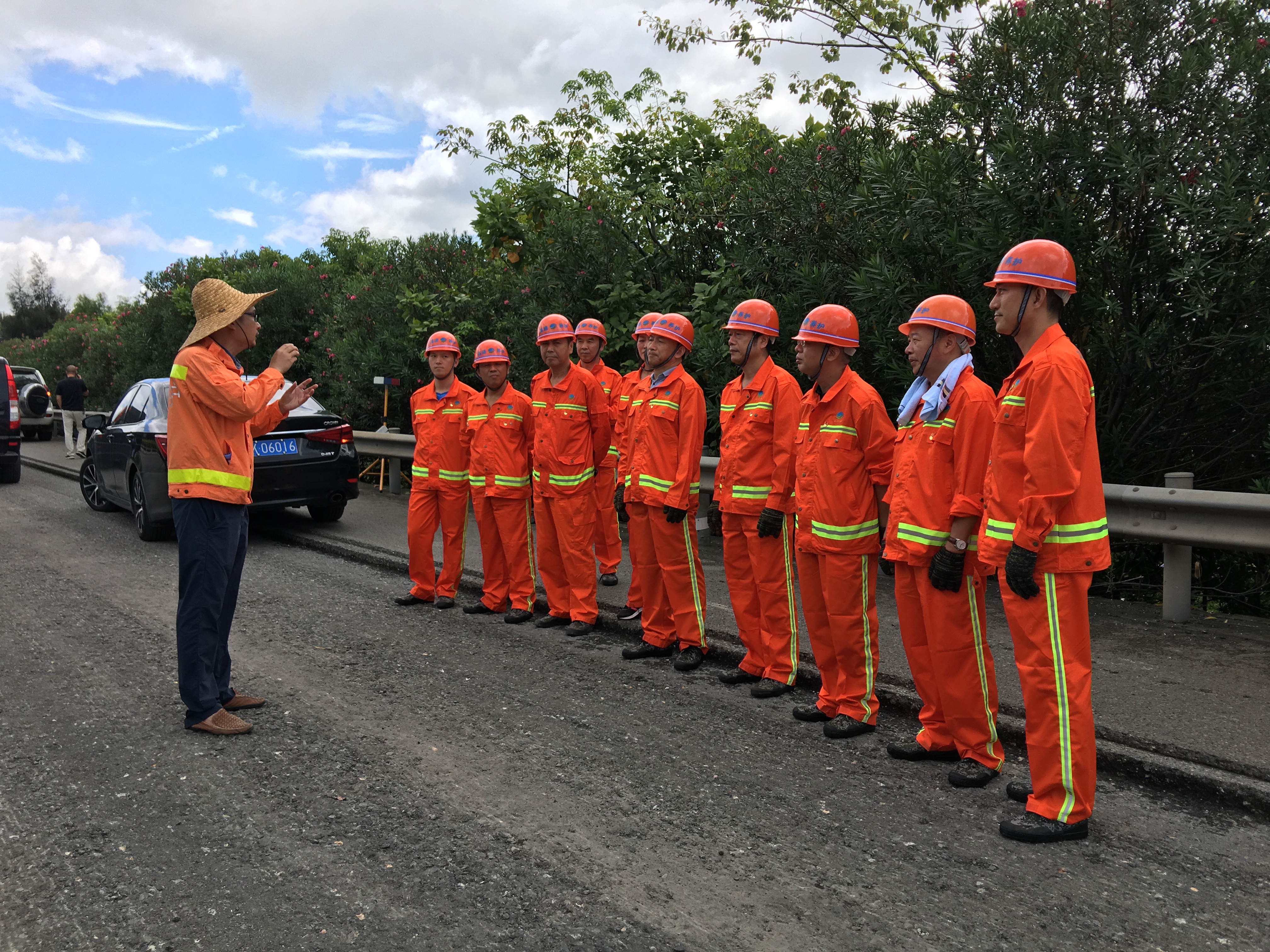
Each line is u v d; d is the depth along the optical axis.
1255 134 5.94
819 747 4.17
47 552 8.69
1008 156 6.12
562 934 2.69
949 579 3.62
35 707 4.61
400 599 6.82
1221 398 6.51
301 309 17.39
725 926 2.73
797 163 8.32
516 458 6.28
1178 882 2.97
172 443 4.20
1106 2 6.23
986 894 2.90
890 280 6.56
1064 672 3.21
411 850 3.19
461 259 14.50
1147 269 6.18
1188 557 5.57
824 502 4.25
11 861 3.13
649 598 5.55
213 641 4.27
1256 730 3.89
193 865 3.09
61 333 31.50
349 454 9.48
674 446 5.29
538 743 4.18
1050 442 3.10
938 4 8.38
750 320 4.82
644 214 10.52
